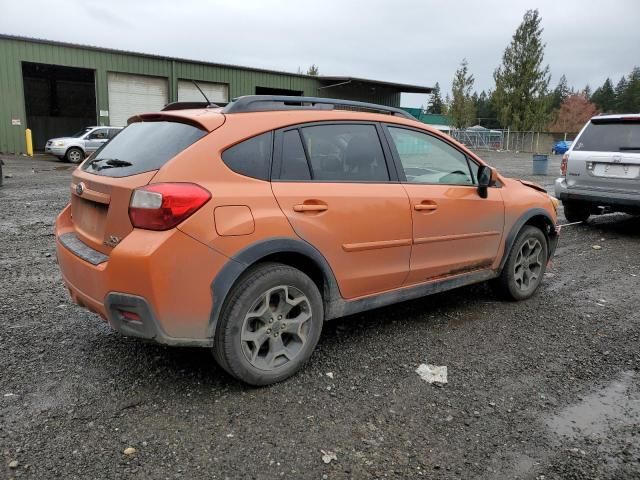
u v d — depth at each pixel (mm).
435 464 2600
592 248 7758
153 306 2812
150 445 2666
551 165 28891
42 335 3986
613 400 3289
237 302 3059
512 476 2529
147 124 3541
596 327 4523
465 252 4469
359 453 2666
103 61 27359
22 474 2422
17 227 8078
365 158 3787
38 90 35344
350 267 3609
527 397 3291
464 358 3824
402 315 4688
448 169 4406
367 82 34812
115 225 3020
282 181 3291
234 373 3129
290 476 2475
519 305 5055
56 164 22188
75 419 2875
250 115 3299
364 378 3455
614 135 8398
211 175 3006
